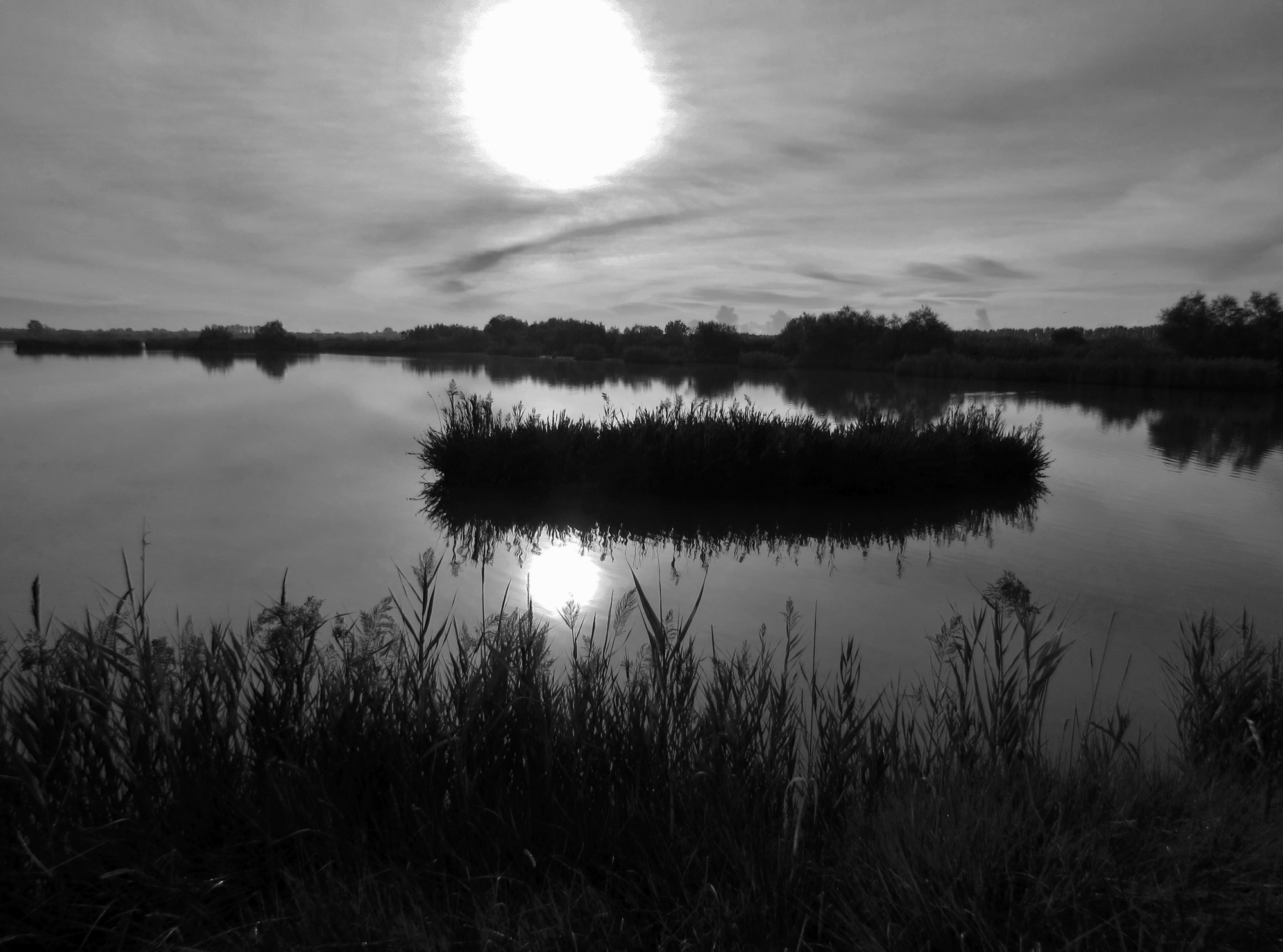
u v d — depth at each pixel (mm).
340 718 2805
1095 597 6363
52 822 2324
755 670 3367
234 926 2219
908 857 2266
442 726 2869
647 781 2691
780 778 2721
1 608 5410
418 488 10250
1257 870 2242
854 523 9078
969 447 11531
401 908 2047
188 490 9680
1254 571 7172
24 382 24375
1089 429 18703
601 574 6895
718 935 1999
